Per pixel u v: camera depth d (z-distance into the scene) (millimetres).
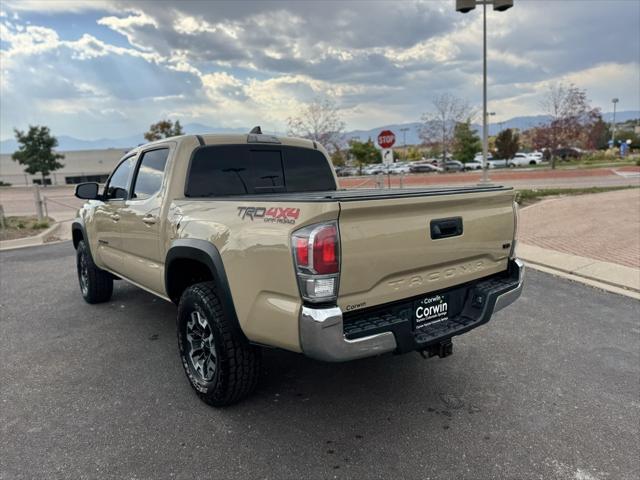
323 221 2387
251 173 4180
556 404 3262
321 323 2367
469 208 3092
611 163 48250
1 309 5633
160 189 3850
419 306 2932
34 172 49719
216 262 2949
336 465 2623
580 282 6375
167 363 4027
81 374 3830
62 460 2697
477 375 3719
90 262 5520
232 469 2600
